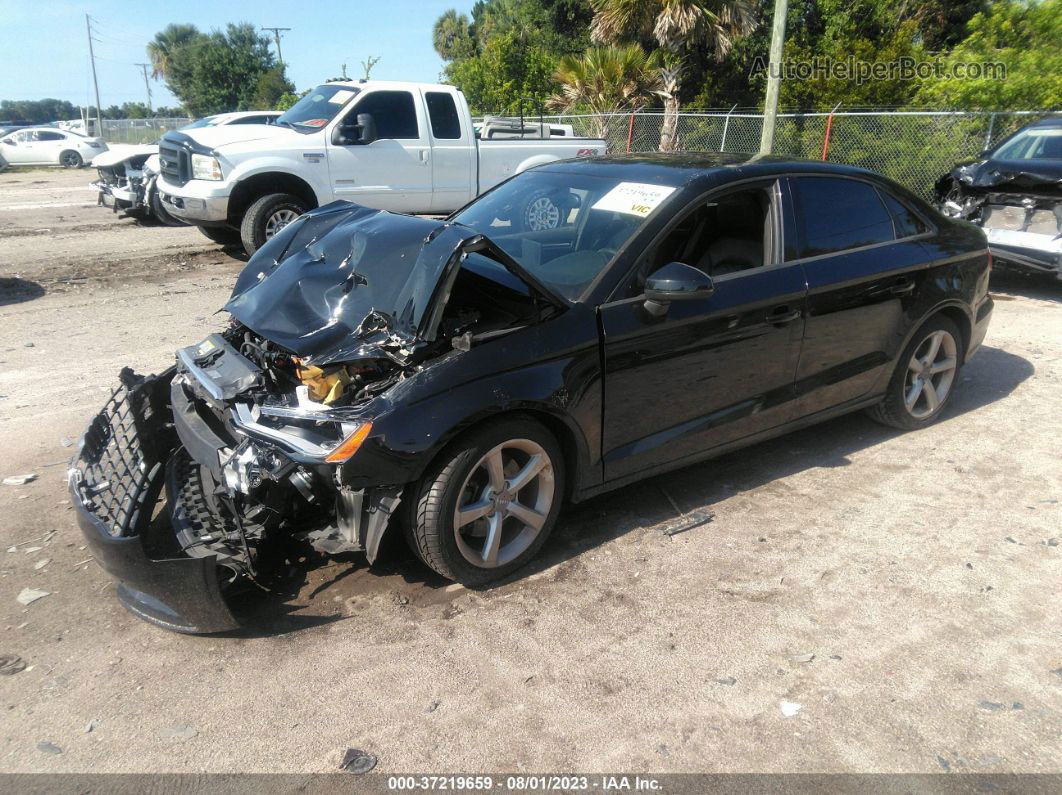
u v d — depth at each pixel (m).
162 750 2.47
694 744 2.50
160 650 2.94
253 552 3.20
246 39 48.75
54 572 3.43
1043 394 5.52
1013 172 7.86
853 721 2.60
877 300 4.32
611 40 19.83
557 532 3.77
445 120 10.02
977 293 4.88
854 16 25.17
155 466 3.65
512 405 3.09
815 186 4.20
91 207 15.71
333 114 9.49
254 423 3.06
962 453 4.62
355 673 2.81
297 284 3.49
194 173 9.08
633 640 2.99
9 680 2.77
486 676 2.80
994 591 3.30
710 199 3.79
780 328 3.94
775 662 2.88
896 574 3.42
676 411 3.72
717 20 17.75
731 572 3.44
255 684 2.76
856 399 4.51
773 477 4.34
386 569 3.45
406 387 2.95
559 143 11.01
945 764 2.42
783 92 20.09
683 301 3.60
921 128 13.34
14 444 4.66
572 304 3.37
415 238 3.36
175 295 8.35
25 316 7.43
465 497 3.20
